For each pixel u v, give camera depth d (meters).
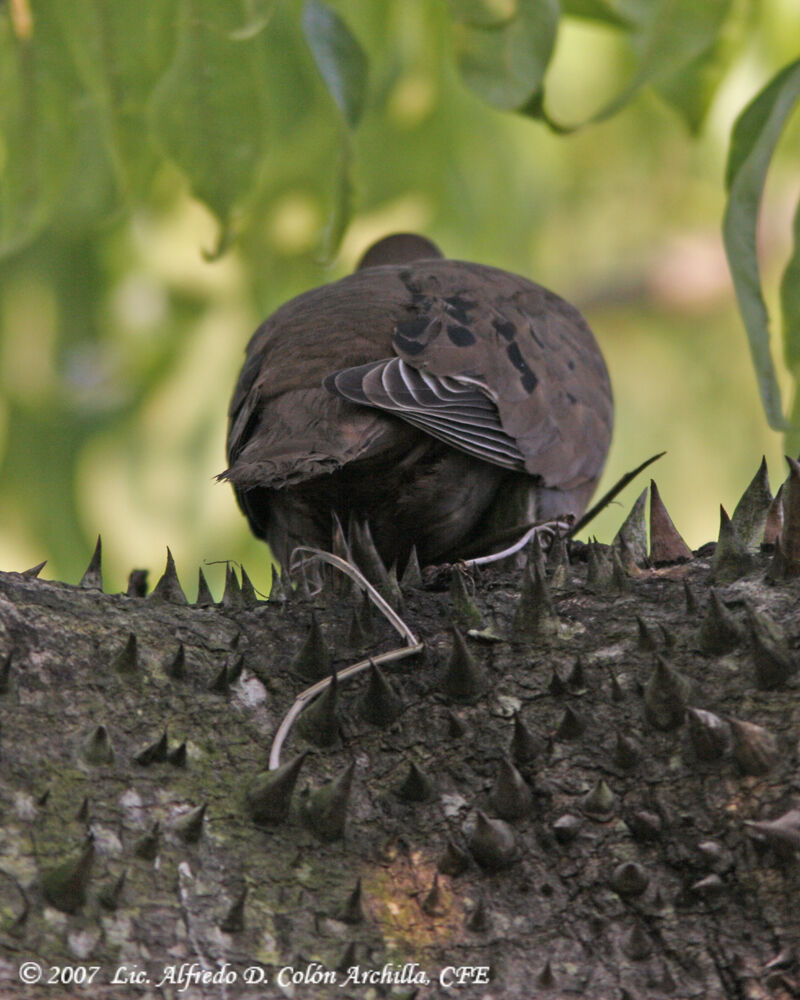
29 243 14.83
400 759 5.61
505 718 5.69
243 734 5.64
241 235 14.84
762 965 4.80
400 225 15.17
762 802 5.15
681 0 9.70
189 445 15.05
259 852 5.17
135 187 11.44
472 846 5.21
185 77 10.61
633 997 4.78
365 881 5.17
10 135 11.25
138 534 14.93
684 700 5.47
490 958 4.94
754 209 8.88
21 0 10.65
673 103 11.48
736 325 15.80
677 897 5.05
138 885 4.90
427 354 9.02
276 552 9.70
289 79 12.67
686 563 6.59
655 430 15.61
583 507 10.25
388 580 6.45
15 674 5.53
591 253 15.98
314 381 8.84
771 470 15.47
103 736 5.28
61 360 15.13
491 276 10.29
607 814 5.29
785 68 9.49
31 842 4.92
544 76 9.81
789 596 5.86
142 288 15.09
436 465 8.84
